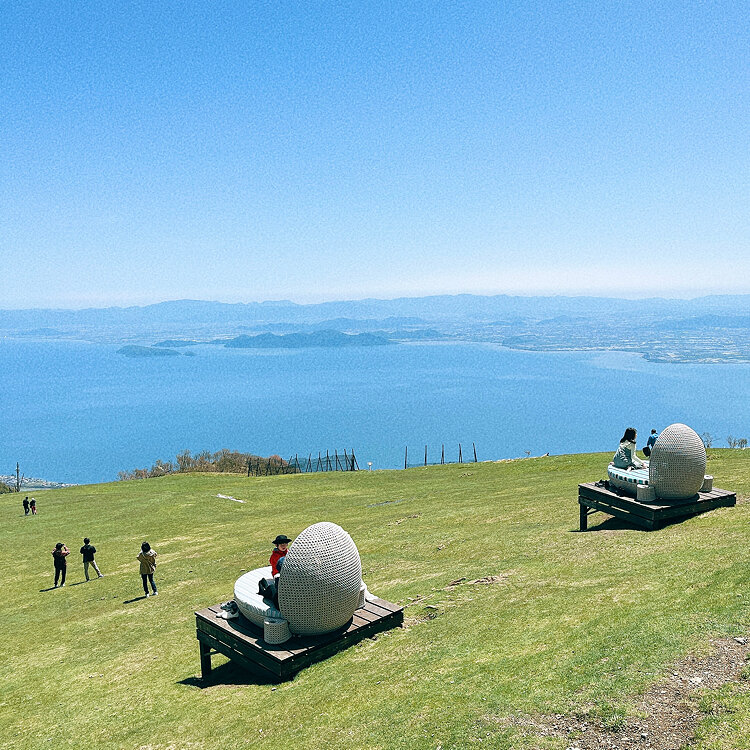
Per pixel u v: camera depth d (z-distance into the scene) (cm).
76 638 1955
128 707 1212
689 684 771
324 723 888
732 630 891
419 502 3588
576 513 2286
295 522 3634
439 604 1402
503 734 744
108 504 4941
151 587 2425
